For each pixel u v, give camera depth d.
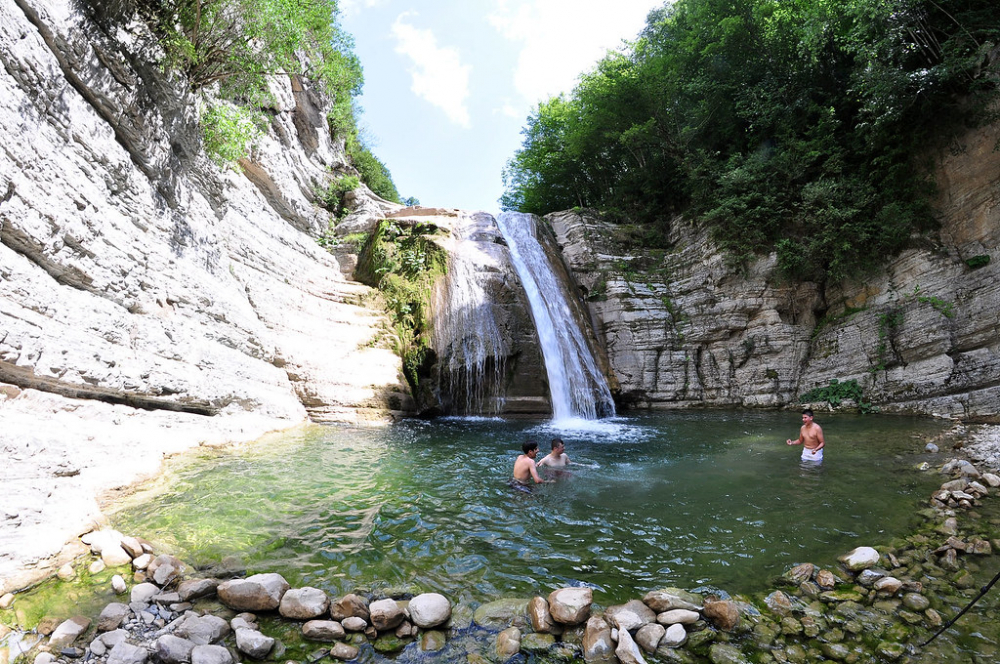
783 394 16.22
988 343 12.55
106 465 5.97
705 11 20.88
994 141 13.05
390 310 15.43
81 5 7.76
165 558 4.31
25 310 5.93
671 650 3.37
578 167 31.06
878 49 13.59
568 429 12.30
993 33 12.50
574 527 5.58
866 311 14.97
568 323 17.67
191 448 7.93
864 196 14.91
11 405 5.59
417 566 4.55
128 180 8.46
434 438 10.74
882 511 5.88
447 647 3.41
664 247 21.16
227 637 3.46
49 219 6.53
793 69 18.03
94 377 6.68
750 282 17.09
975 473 6.84
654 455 9.25
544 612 3.69
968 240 13.42
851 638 3.47
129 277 7.97
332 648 3.37
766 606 3.88
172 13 9.63
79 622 3.46
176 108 10.07
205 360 9.26
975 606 3.81
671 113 22.80
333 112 23.80
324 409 11.85
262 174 16.02
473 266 16.62
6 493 4.41
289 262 14.58
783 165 16.67
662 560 4.73
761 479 7.46
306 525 5.39
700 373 17.55
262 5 9.91
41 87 6.79
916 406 13.15
